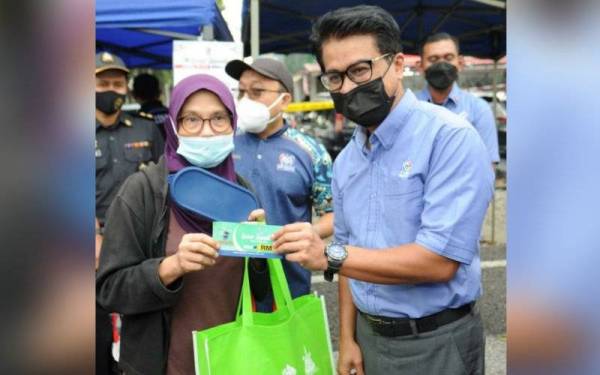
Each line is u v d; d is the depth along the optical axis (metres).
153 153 3.75
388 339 1.71
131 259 1.64
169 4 4.36
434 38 3.82
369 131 1.73
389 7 8.67
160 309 1.63
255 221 1.72
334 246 1.55
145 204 1.68
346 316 1.98
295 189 2.71
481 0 7.50
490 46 9.97
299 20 8.70
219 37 5.54
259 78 2.76
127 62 9.13
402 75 1.69
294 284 2.57
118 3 4.34
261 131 2.75
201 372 1.49
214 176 1.71
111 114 3.62
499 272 5.42
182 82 1.79
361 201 1.73
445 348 1.64
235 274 1.75
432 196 1.56
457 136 1.55
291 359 1.62
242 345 1.56
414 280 1.55
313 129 10.05
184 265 1.52
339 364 1.97
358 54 1.60
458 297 1.65
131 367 1.65
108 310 1.66
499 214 7.86
